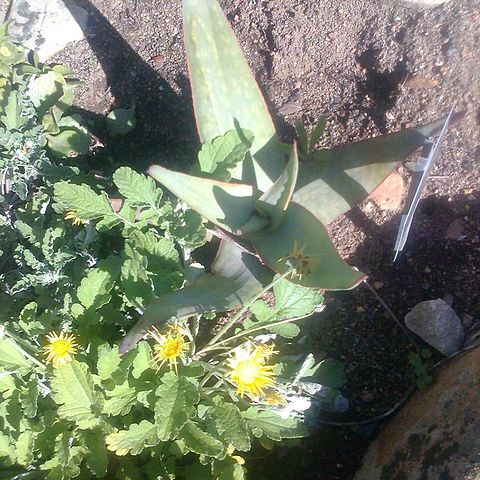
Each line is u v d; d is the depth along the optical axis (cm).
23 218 65
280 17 73
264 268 56
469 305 60
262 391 50
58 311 58
